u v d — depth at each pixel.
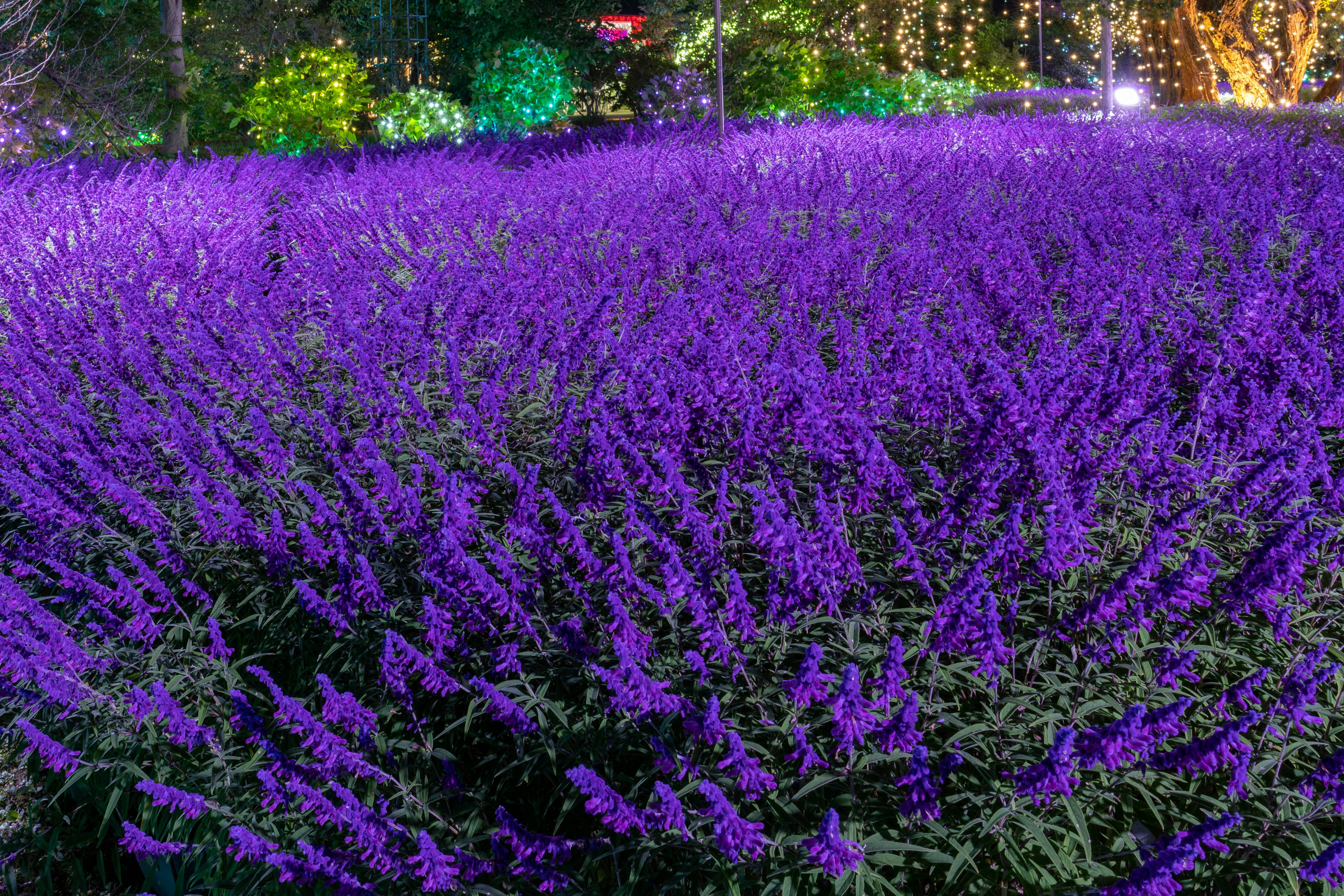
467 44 33.06
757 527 3.32
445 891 2.99
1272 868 2.73
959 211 8.72
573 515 4.16
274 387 5.38
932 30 48.94
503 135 20.98
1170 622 3.44
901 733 2.62
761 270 7.17
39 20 20.06
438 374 5.67
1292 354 4.71
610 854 2.90
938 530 3.44
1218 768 3.11
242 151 24.97
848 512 3.82
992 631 2.75
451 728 3.49
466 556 3.27
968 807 3.01
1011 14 57.28
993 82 51.19
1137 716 2.47
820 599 3.25
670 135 16.77
